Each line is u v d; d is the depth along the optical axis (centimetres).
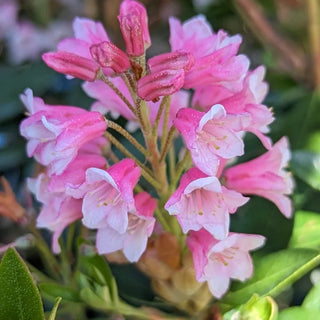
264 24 63
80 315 51
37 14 74
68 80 67
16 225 60
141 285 52
